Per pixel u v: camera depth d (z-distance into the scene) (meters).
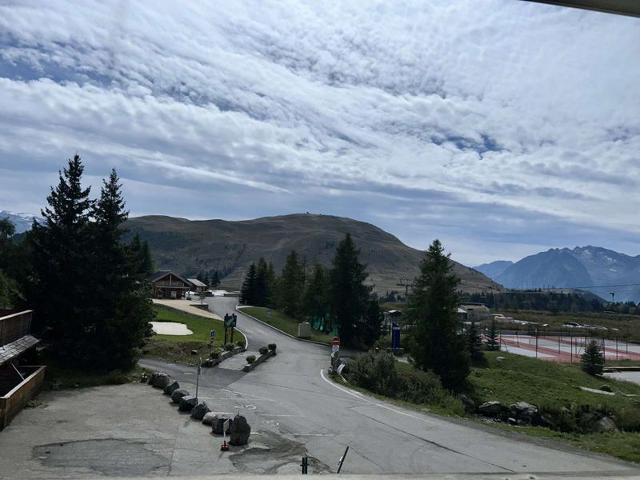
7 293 34.97
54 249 30.98
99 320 30.50
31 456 15.02
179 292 114.38
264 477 4.50
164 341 42.12
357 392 31.34
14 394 19.42
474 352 61.53
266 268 117.12
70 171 31.75
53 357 30.38
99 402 23.03
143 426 19.16
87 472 13.77
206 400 25.41
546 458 17.20
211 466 15.02
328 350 55.53
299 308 86.38
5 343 22.48
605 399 42.72
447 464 16.20
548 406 39.09
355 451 17.64
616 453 19.00
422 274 59.91
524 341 102.56
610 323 158.38
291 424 21.34
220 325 66.06
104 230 31.64
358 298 68.38
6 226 42.12
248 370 37.09
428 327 45.69
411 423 22.83
